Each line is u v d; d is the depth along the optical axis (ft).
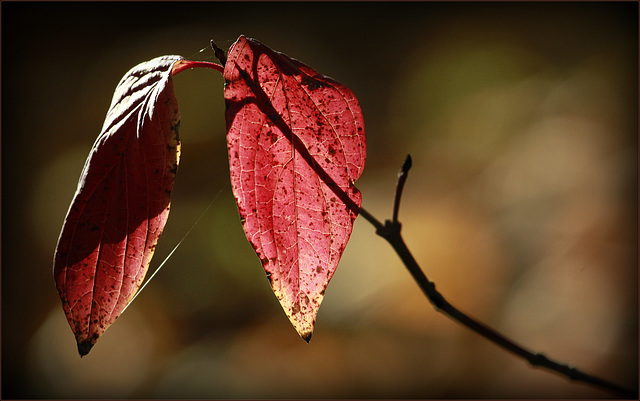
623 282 4.25
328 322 4.52
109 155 1.46
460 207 5.35
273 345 4.35
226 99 1.45
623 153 5.22
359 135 1.47
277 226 1.46
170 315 4.64
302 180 1.47
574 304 4.21
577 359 3.81
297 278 1.47
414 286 4.66
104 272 1.46
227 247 4.98
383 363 4.08
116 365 4.33
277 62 1.47
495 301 4.41
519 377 3.86
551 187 5.24
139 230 1.46
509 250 4.79
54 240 5.40
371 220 1.65
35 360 4.41
